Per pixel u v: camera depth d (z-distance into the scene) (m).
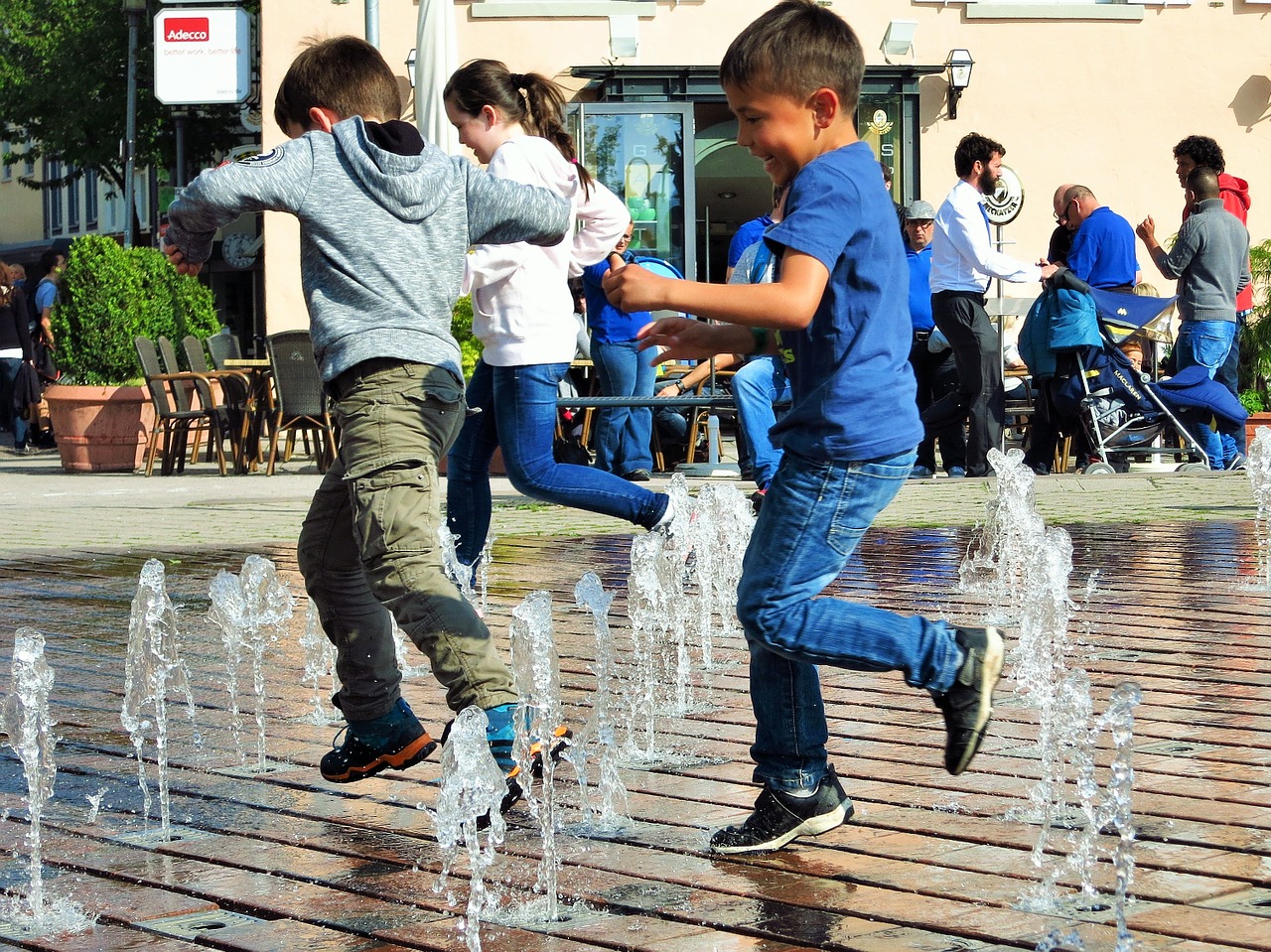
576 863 3.26
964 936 2.77
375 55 4.03
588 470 6.45
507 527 10.35
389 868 3.26
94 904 3.07
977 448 12.91
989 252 12.64
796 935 2.79
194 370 16.22
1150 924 2.80
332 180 3.74
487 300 6.29
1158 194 19.92
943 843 3.34
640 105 19.14
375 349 3.65
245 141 36.84
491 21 19.28
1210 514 10.07
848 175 3.19
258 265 34.12
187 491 13.55
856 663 3.24
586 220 6.28
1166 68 19.86
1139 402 13.24
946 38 19.62
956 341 12.74
